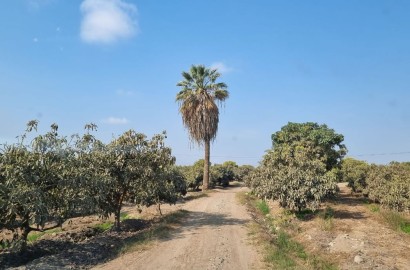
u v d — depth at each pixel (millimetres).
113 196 16422
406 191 18781
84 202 12586
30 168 11188
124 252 12500
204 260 11508
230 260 11516
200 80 40438
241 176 65062
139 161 16641
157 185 17953
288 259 11523
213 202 28812
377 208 21172
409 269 10172
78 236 15719
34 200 10633
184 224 18141
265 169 21500
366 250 11953
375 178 25188
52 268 10438
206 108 39125
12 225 11406
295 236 15492
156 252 12461
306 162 19859
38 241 14180
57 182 11867
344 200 26484
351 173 29094
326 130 29594
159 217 20609
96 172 14852
